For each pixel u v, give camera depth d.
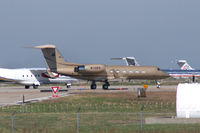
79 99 181.75
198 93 101.25
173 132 88.81
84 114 128.88
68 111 142.88
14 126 101.88
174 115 123.38
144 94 192.00
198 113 100.00
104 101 175.38
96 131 93.06
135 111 141.00
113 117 119.25
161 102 170.25
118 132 90.94
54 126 102.31
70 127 100.38
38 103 167.50
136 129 93.88
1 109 147.50
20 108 151.12
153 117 115.06
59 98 187.62
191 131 89.50
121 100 178.50
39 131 94.31
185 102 101.00
